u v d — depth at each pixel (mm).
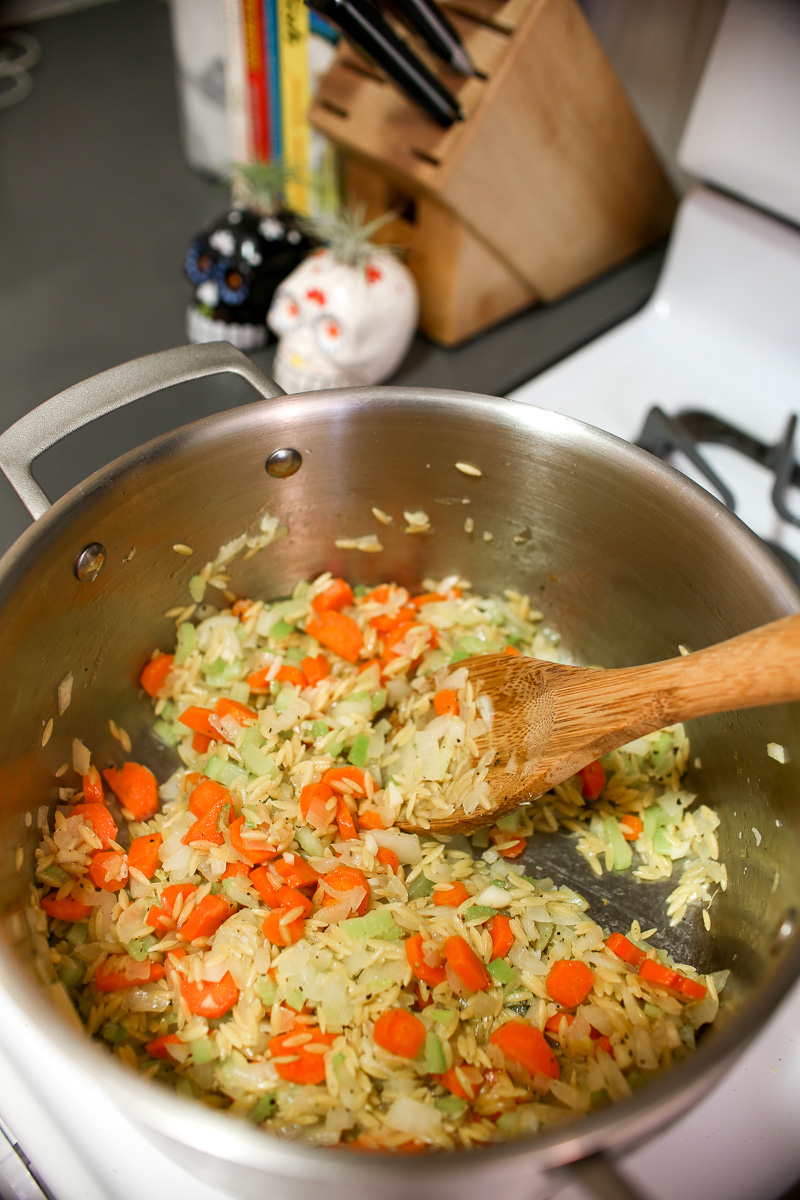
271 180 526
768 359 517
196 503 395
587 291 569
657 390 512
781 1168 315
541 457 395
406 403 391
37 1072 326
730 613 370
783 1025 338
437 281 515
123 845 408
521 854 415
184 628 435
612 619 431
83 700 396
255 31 521
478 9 459
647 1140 316
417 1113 338
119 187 628
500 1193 279
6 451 355
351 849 405
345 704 438
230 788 417
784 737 345
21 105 682
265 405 382
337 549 452
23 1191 329
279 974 369
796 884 324
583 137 499
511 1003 375
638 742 426
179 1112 261
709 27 517
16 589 335
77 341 531
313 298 476
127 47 742
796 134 456
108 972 368
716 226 507
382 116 479
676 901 395
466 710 415
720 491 456
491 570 453
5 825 348
